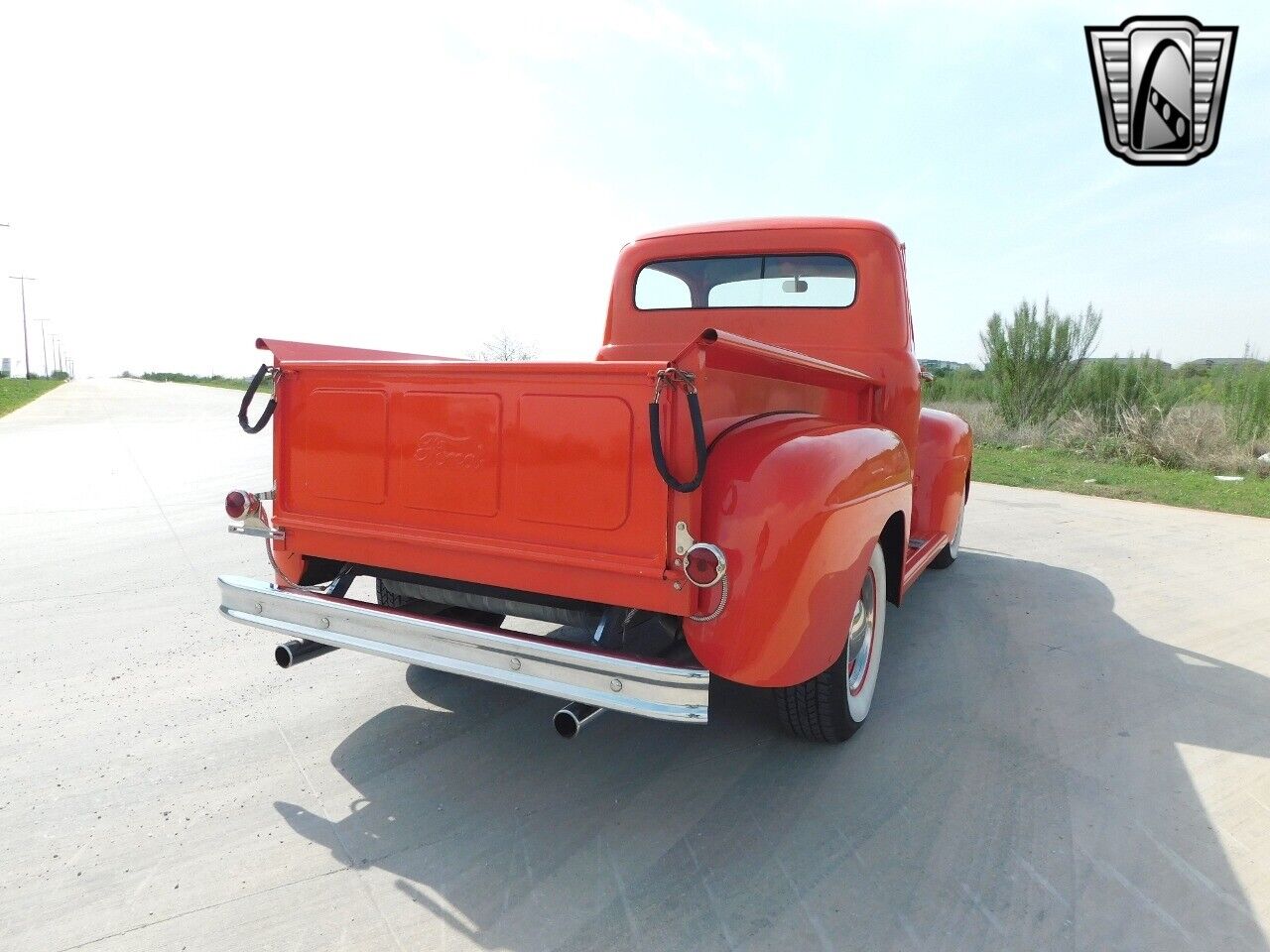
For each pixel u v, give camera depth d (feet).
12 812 8.41
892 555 11.24
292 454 9.71
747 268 13.61
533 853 7.86
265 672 12.35
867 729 10.71
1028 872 7.61
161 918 6.82
